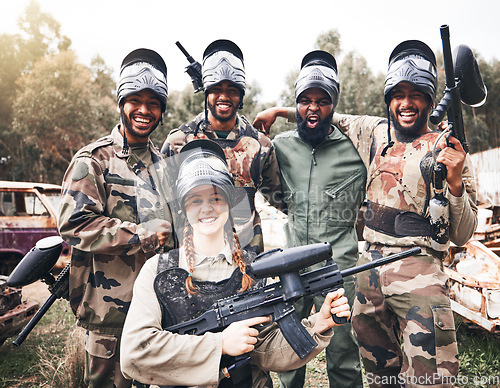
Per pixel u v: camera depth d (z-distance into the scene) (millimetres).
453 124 2391
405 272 2510
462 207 2438
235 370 1585
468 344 4418
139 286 1593
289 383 3023
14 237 7695
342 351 2869
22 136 24047
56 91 22344
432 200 2408
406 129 2631
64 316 5594
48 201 7871
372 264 1631
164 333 1491
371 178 2740
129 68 2457
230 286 1590
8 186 7785
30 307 4887
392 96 2652
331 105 3000
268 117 3543
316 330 1609
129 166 2416
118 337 2307
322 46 18781
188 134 2939
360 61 20297
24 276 2189
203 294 1569
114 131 2508
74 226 2238
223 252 1617
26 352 4598
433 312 2395
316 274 1588
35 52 28078
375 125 2896
